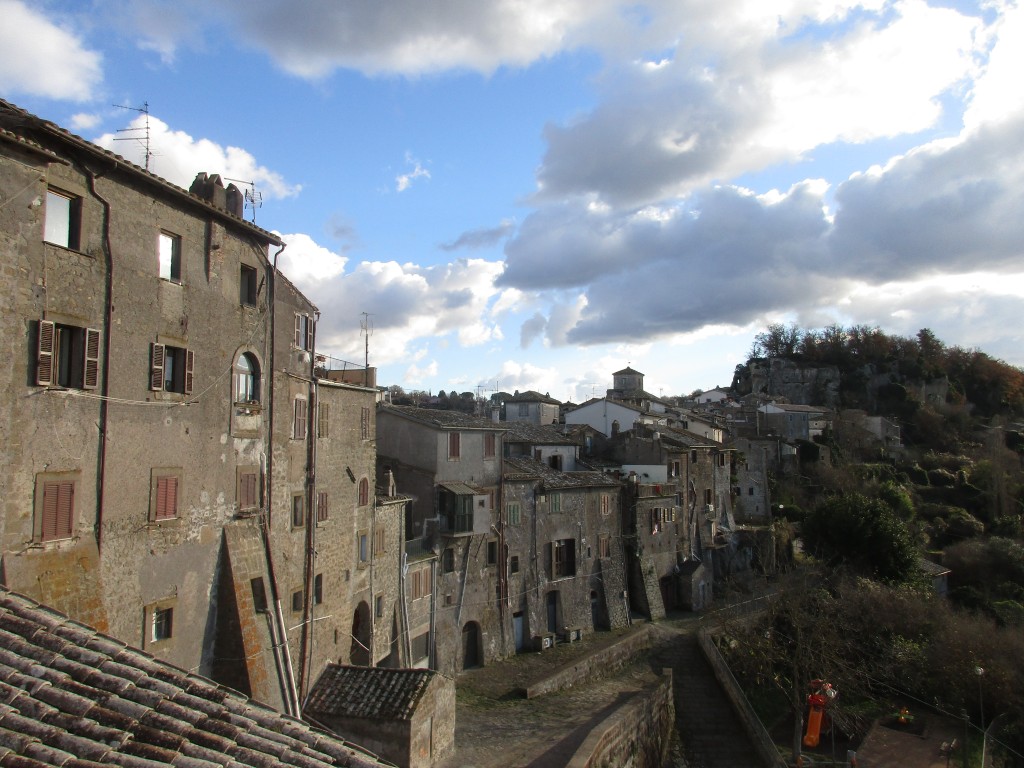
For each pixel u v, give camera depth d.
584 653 45.19
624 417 73.38
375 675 28.48
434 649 39.72
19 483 16.27
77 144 17.75
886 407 122.31
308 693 27.48
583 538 52.28
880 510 53.03
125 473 19.44
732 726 37.78
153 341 20.61
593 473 56.12
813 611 41.78
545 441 56.69
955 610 47.34
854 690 37.12
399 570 36.81
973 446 107.69
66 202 18.16
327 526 30.33
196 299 22.50
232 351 24.23
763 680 40.69
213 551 22.91
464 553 42.34
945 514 79.38
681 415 84.56
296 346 28.56
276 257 26.81
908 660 37.91
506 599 45.25
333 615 30.41
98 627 17.55
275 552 26.28
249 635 23.11
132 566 19.53
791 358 140.38
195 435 22.23
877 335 136.75
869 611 41.91
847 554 52.22
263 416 25.86
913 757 30.75
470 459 43.25
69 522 17.55
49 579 16.75
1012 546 60.31
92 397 18.42
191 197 21.80
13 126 16.53
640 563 57.03
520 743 30.78
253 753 8.86
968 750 31.09
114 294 19.22
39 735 7.77
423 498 41.22
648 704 33.91
